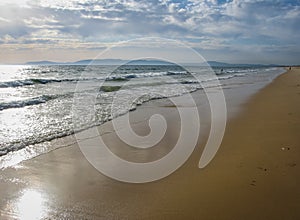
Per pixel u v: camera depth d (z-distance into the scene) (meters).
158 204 3.90
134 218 3.57
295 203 3.76
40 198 4.14
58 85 20.62
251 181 4.44
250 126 8.17
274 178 4.51
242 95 15.91
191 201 3.94
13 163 5.50
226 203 3.83
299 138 6.68
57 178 4.85
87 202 4.01
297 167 4.90
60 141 6.97
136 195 4.20
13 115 9.73
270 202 3.80
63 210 3.81
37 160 5.70
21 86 19.72
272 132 7.34
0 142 6.70
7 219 3.60
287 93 16.77
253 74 48.12
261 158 5.41
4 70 50.53
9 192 4.32
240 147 6.21
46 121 8.94
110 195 4.23
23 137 7.19
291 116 9.42
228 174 4.76
